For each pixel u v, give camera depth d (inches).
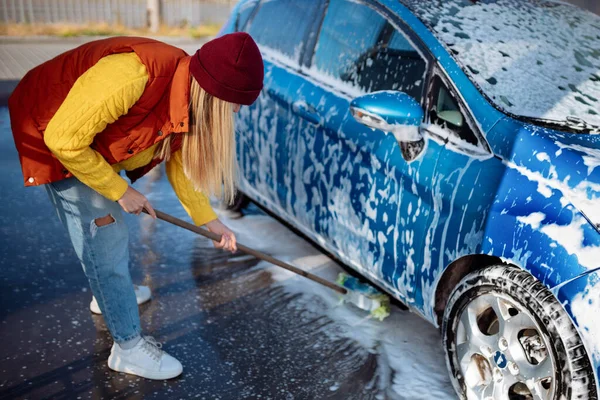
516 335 88.8
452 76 104.7
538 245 84.0
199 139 87.4
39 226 163.0
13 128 89.4
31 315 123.2
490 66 106.5
